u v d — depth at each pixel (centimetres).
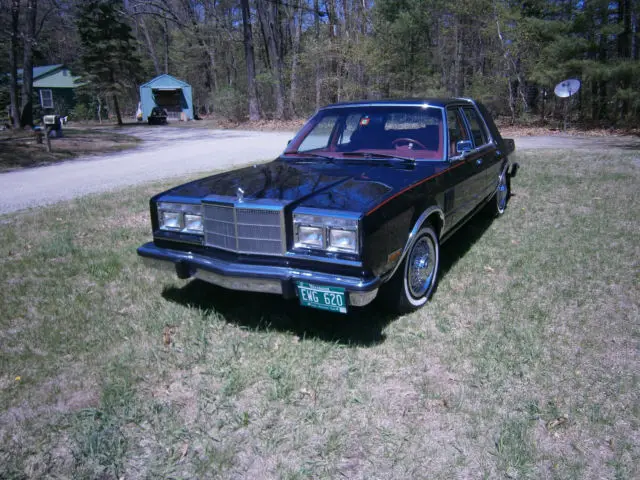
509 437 245
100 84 3584
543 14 2255
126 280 459
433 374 303
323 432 257
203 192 362
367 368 308
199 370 315
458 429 255
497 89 2388
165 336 353
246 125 3094
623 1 2080
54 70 4122
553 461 232
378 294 361
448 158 425
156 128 3206
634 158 1110
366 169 400
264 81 3234
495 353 319
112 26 3628
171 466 237
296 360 320
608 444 242
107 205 755
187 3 4528
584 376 294
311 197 329
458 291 416
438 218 406
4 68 3616
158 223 377
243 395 289
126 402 283
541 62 2139
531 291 411
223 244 343
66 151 1609
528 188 791
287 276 313
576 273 443
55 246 535
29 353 336
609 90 2127
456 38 2956
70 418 270
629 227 568
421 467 232
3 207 805
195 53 5391
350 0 3134
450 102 469
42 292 432
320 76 3088
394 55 2786
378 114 457
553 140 1728
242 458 242
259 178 385
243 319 379
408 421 262
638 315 365
